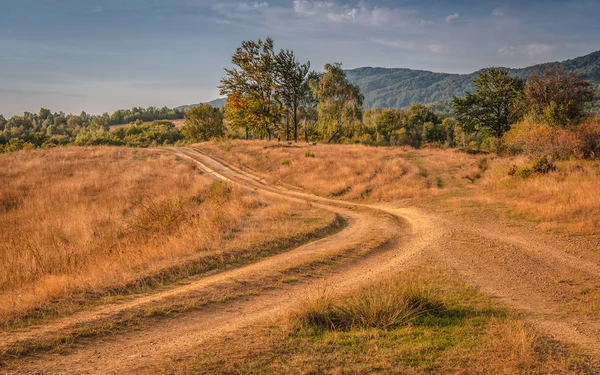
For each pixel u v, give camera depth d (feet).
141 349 20.08
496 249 43.39
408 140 276.00
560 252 41.47
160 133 359.46
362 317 23.21
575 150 87.35
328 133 218.18
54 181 100.94
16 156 133.90
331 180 101.71
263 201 76.79
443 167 112.16
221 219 54.19
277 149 151.33
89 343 20.68
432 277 33.83
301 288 31.07
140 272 33.27
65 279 30.37
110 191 89.97
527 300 28.81
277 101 193.67
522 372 17.33
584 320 24.57
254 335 21.30
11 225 63.62
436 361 18.25
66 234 54.08
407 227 58.49
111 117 625.00
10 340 20.29
